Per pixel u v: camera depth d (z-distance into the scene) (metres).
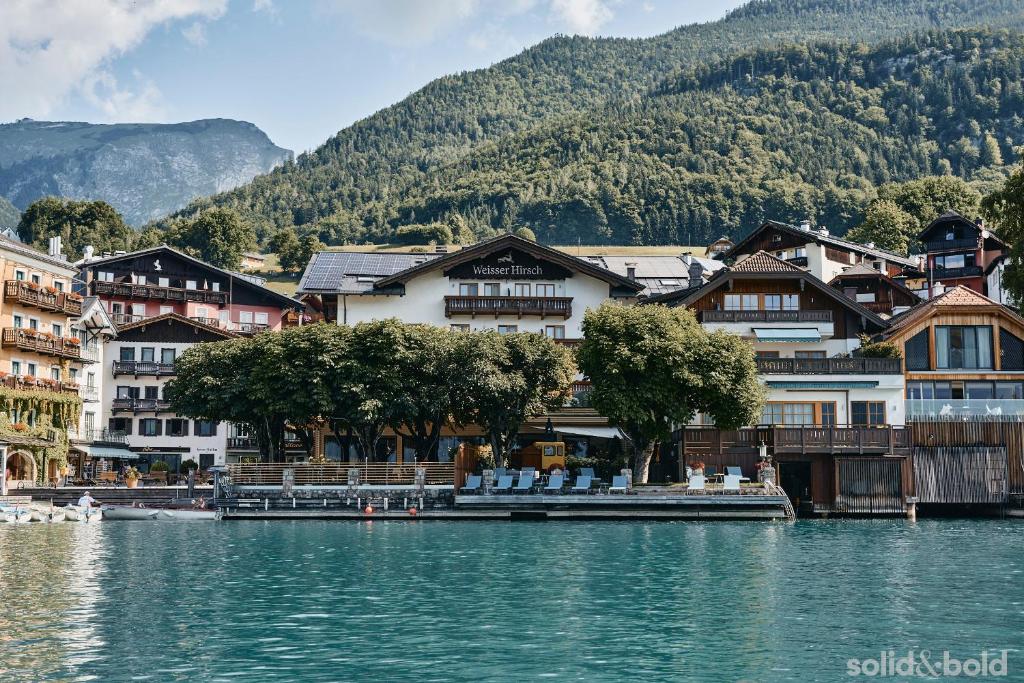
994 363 69.19
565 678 23.00
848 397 67.00
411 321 78.25
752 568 38.31
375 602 31.47
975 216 172.75
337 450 78.88
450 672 23.42
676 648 25.62
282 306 113.94
